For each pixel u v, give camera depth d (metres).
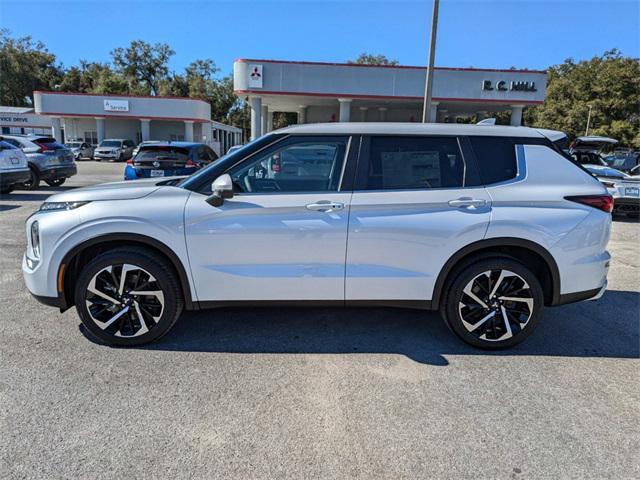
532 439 2.55
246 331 3.92
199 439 2.49
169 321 3.53
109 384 3.02
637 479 2.26
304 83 19.67
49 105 35.25
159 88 61.38
